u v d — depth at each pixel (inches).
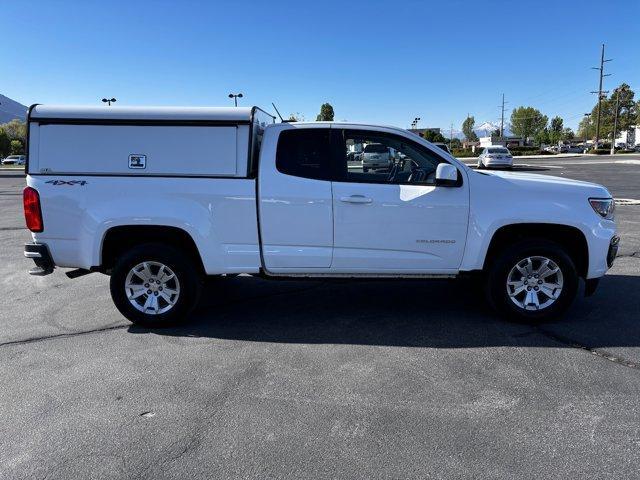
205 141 192.1
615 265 294.5
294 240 197.0
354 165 198.4
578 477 108.7
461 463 113.9
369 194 194.2
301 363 168.1
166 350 180.7
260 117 208.7
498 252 204.4
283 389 149.9
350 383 153.2
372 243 197.3
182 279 198.5
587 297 234.4
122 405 141.6
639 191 719.1
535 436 123.8
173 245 203.5
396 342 185.2
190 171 192.7
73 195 192.2
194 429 129.0
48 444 123.3
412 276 201.9
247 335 194.7
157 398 145.3
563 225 196.4
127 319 213.0
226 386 152.3
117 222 192.5
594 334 189.3
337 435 125.6
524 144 3846.0
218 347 183.0
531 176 210.8
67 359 173.6
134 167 191.6
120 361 171.3
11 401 144.6
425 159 200.4
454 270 200.4
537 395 143.7
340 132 198.2
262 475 110.9
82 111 190.5
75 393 148.9
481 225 195.8
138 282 201.8
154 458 117.3
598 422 129.6
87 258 195.6
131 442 123.8
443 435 124.8
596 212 197.5
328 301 237.9
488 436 124.1
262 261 198.4
